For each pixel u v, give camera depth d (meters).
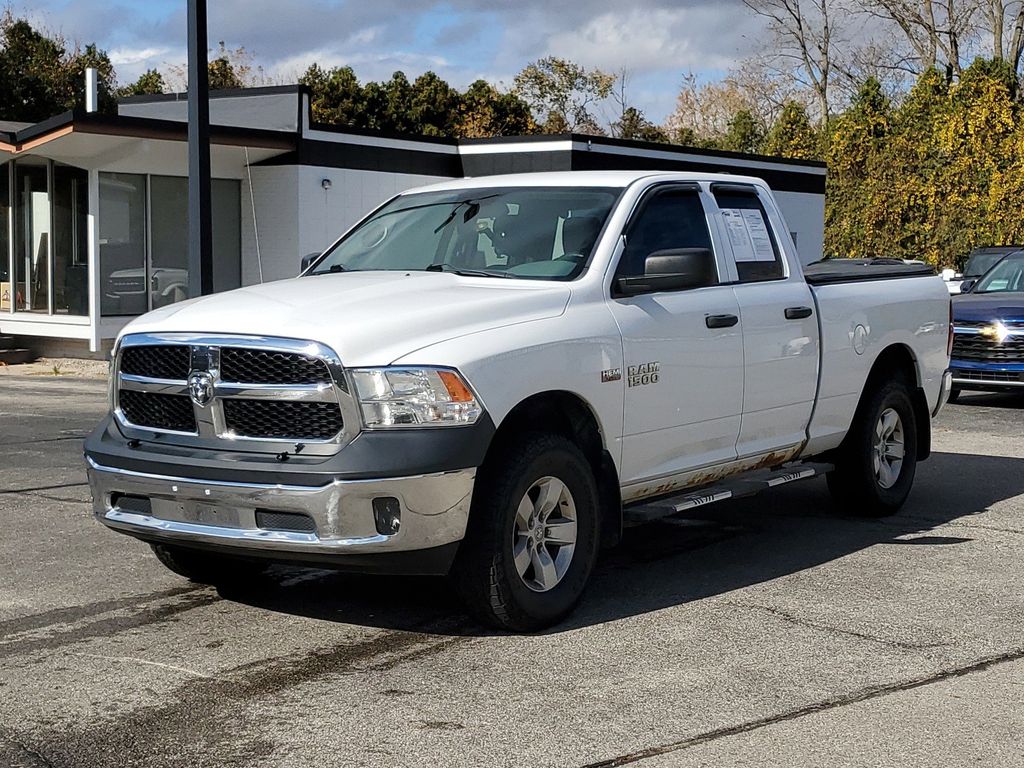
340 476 5.25
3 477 9.96
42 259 22.47
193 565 6.53
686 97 69.31
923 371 8.80
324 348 5.36
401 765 4.29
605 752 4.39
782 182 31.80
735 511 8.84
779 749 4.42
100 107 41.88
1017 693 5.03
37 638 5.79
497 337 5.67
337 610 6.25
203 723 4.70
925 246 37.50
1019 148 35.19
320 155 23.75
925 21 51.56
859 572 7.04
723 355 6.88
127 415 5.99
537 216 6.79
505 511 5.61
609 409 6.18
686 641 5.72
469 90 42.56
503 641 5.72
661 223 6.86
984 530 8.17
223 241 24.20
